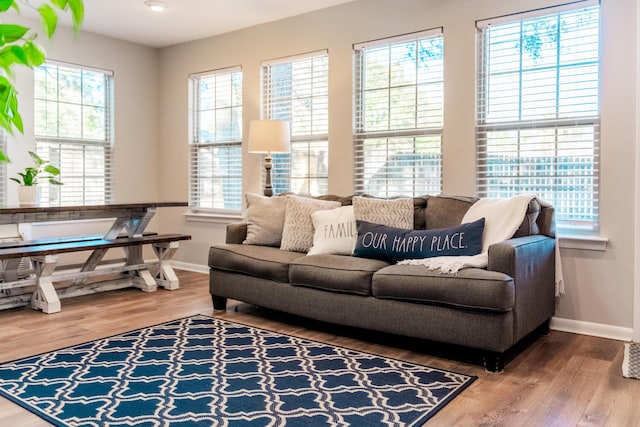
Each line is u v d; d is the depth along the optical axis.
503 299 2.54
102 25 4.95
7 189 4.62
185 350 2.97
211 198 5.47
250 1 4.27
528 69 3.53
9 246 3.88
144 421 2.07
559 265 3.26
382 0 4.12
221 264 3.81
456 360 2.83
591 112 3.31
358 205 3.68
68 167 5.11
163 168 5.84
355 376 2.58
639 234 3.13
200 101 5.54
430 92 3.96
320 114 4.59
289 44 4.71
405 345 3.11
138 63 5.65
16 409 2.17
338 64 4.39
